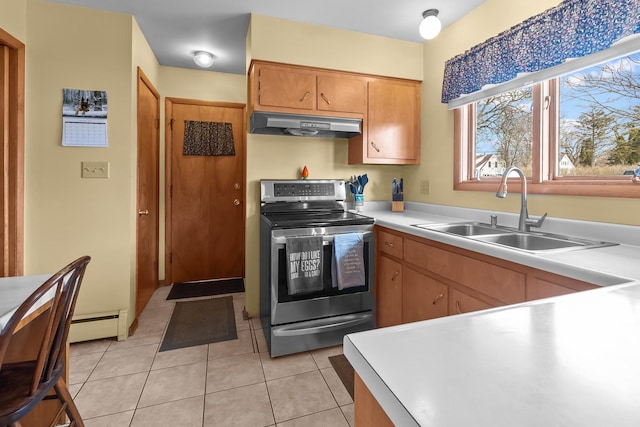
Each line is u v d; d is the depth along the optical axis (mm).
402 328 574
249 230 2697
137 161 2504
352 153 2830
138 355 2084
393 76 2689
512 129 2094
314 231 2127
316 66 2479
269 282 2131
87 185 2250
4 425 811
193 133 3520
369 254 2279
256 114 2354
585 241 1506
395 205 2852
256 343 2262
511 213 1986
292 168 2791
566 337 535
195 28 2582
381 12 2328
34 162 2145
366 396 514
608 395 379
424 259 1831
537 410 353
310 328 2115
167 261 3477
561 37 1610
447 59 2523
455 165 2438
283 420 1517
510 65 1896
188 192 3539
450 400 370
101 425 1473
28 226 2145
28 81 2109
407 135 2760
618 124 1535
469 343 514
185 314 2750
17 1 2023
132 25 2340
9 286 1056
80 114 2213
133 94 2383
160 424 1483
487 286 1427
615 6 1388
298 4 2240
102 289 2297
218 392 1717
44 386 921
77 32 2205
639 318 616
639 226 1403
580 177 1694
